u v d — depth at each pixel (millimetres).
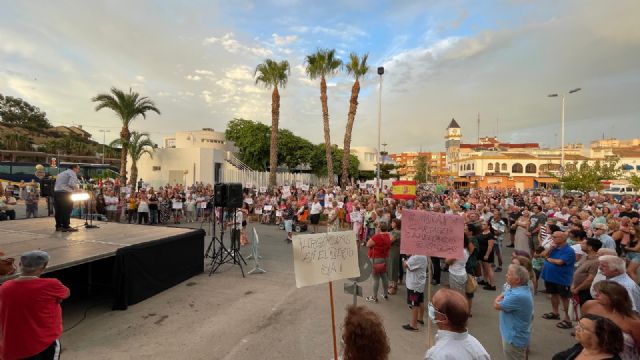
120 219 17891
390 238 7746
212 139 41906
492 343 5520
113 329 5691
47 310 3521
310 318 6266
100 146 71312
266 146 40469
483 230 8477
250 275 8859
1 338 3391
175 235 8094
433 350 2576
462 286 6414
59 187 8258
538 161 58969
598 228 7879
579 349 2979
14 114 75375
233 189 9414
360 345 2238
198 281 8297
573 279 5703
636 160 59344
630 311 3320
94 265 7867
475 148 84312
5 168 29734
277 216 17812
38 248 6559
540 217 10828
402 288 8398
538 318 6621
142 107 25906
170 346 5145
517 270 4121
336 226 14523
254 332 5656
